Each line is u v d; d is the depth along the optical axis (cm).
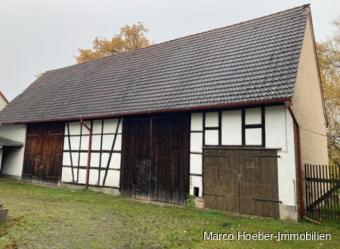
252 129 914
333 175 816
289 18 1120
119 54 1702
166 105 1075
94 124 1348
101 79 1548
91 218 795
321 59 1908
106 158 1283
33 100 1783
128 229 697
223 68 1091
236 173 926
